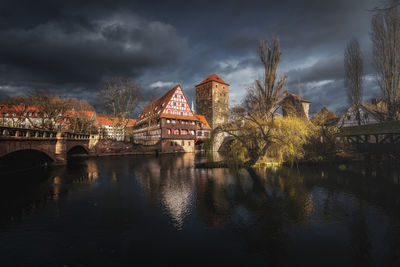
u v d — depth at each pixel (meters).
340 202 9.45
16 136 14.07
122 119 42.09
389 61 23.28
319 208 8.73
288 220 7.58
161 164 24.05
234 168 19.09
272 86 20.11
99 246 5.85
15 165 19.31
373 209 8.59
